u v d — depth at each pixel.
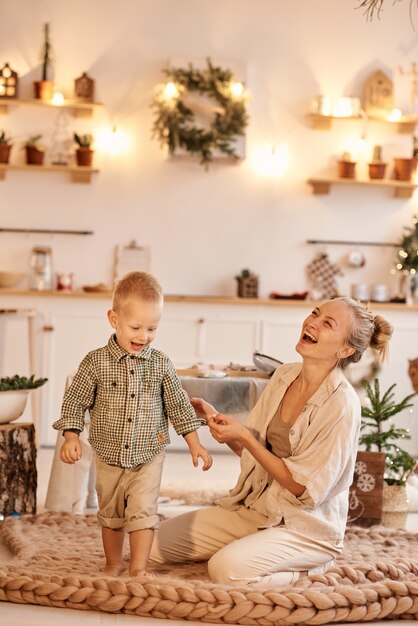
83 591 2.63
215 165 6.75
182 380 4.21
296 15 6.69
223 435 2.82
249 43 6.67
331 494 2.89
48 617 2.56
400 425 6.54
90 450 3.97
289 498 2.88
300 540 2.86
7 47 6.54
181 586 2.63
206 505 4.40
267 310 6.59
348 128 6.80
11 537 3.40
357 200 6.85
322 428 2.86
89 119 6.64
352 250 6.86
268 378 4.44
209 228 6.76
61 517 3.71
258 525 3.02
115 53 6.60
